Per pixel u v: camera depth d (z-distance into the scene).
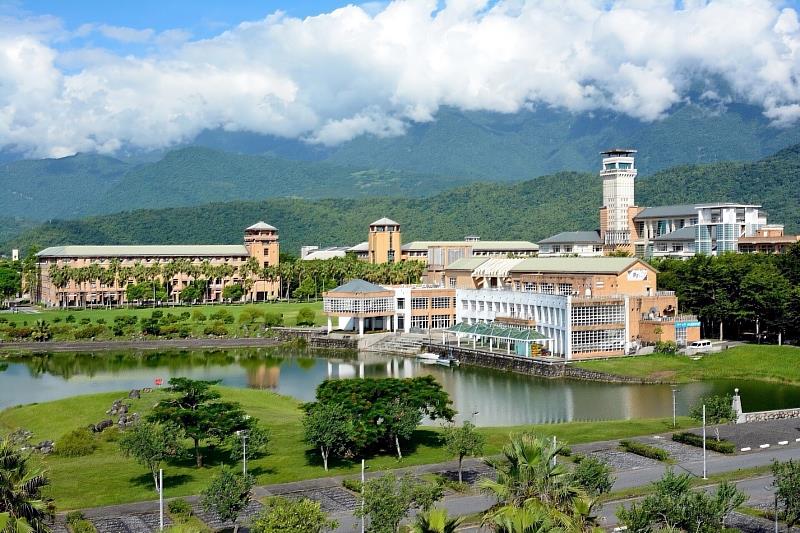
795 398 147.00
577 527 54.66
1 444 64.56
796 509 70.88
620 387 164.25
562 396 155.38
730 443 107.06
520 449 60.41
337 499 88.94
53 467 102.69
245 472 90.00
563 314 189.75
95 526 81.06
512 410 142.12
